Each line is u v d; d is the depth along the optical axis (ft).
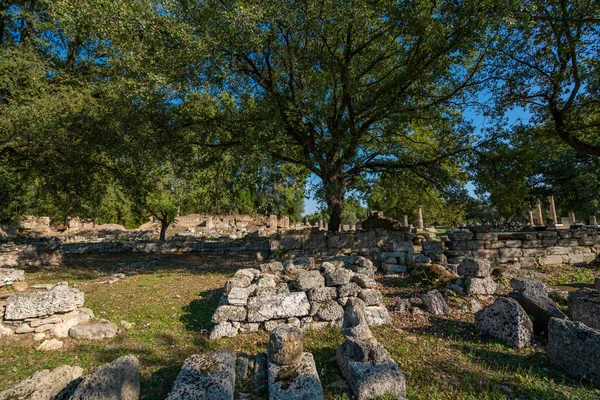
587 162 53.57
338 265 24.00
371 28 33.63
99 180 43.88
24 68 33.55
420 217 94.94
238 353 13.76
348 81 31.89
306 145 36.09
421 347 13.91
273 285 17.88
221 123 34.65
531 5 27.12
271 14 27.32
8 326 15.97
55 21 34.19
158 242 50.26
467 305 18.79
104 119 31.91
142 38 28.32
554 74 31.86
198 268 35.27
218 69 27.86
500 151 33.45
